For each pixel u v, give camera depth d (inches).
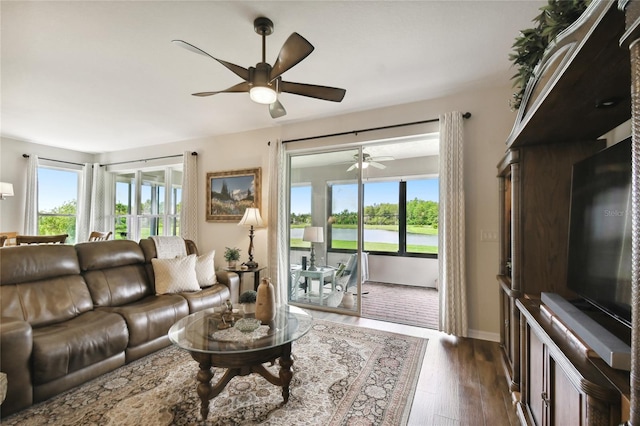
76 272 101.5
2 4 69.7
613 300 44.2
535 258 71.7
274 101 83.0
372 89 117.5
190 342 68.4
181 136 188.7
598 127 60.7
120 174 232.8
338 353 99.9
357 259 145.5
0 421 64.1
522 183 72.9
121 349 87.6
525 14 74.2
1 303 81.0
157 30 80.7
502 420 66.9
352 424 64.8
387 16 75.1
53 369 71.5
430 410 70.4
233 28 79.8
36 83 113.6
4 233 182.5
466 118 119.4
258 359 67.2
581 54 36.4
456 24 78.3
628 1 25.4
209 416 66.7
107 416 66.4
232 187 178.1
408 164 222.4
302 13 73.9
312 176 160.6
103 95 124.9
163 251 131.0
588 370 36.5
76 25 78.4
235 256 157.1
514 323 75.4
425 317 143.5
